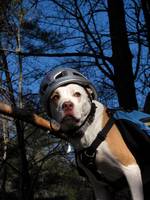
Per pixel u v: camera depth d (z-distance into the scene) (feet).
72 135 5.80
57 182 26.37
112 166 5.73
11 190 25.31
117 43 19.85
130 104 19.17
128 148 5.77
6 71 19.70
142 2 18.76
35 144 23.43
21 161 20.62
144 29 20.17
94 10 21.68
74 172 26.43
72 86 5.77
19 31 20.97
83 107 5.73
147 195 6.00
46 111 5.97
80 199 26.66
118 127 5.87
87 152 5.79
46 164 25.71
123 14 20.24
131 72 19.58
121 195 6.06
